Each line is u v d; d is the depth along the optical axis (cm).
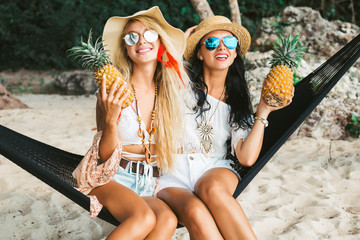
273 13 1278
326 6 1206
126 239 208
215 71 278
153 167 266
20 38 1414
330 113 532
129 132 259
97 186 245
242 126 272
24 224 328
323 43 689
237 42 274
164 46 265
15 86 1278
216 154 279
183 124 268
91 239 316
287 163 451
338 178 411
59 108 849
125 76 267
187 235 312
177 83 268
